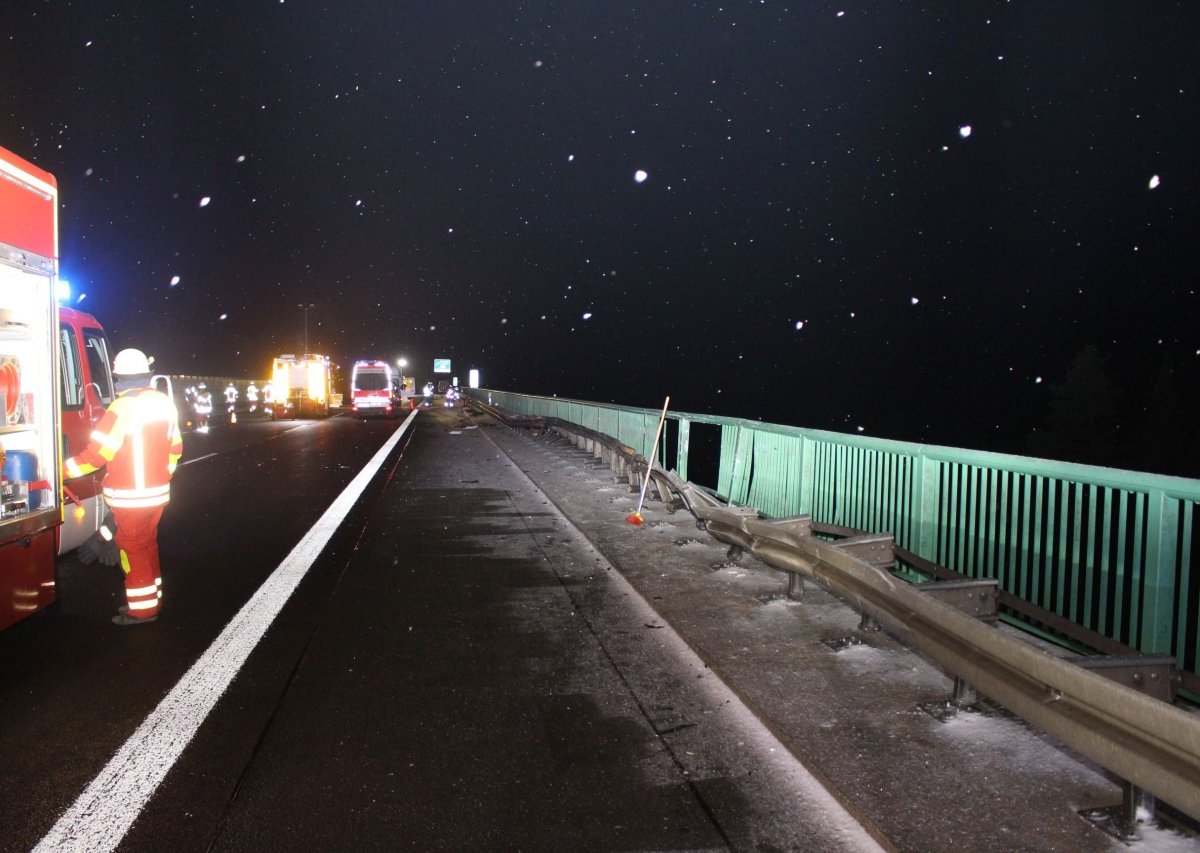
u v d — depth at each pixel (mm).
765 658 5758
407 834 3777
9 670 5902
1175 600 4949
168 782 4273
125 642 6531
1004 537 5906
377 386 47375
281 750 4625
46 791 4195
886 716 4773
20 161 6055
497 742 4699
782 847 3648
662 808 3980
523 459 19734
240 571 8820
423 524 11531
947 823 3648
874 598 5266
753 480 10555
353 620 7047
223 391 47281
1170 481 4582
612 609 7297
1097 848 3445
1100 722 3381
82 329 9328
